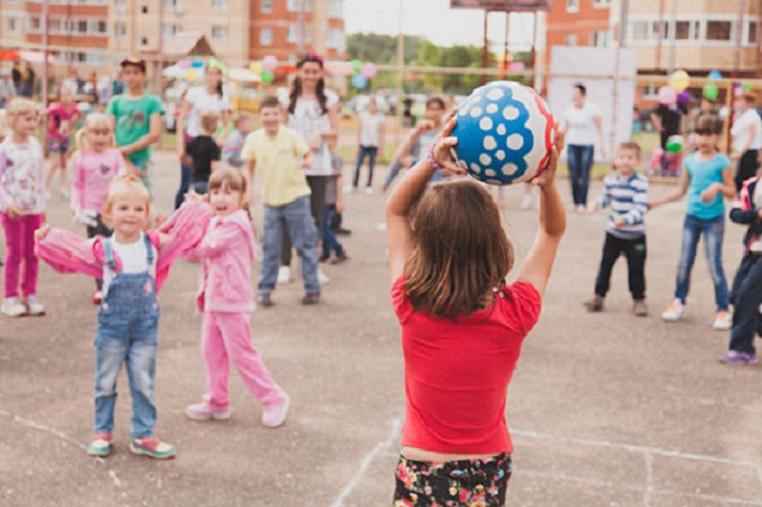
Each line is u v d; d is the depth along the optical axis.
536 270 3.22
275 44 50.50
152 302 5.08
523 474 4.97
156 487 4.71
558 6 45.50
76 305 8.41
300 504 4.57
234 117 16.17
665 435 5.62
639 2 43.41
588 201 17.50
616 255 8.66
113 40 43.62
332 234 10.81
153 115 9.42
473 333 2.98
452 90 59.81
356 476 4.91
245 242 5.56
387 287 9.59
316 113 9.62
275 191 8.53
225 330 5.53
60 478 4.78
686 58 43.19
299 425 5.61
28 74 23.22
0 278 9.36
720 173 8.29
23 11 48.94
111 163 8.30
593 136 15.93
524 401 6.15
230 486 4.75
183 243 5.16
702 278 10.55
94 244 5.02
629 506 4.64
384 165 24.25
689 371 6.97
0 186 7.73
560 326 8.21
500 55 30.28
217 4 49.22
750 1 42.44
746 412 6.09
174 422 5.61
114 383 5.06
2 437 5.26
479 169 3.14
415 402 3.07
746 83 21.84
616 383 6.62
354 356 7.09
